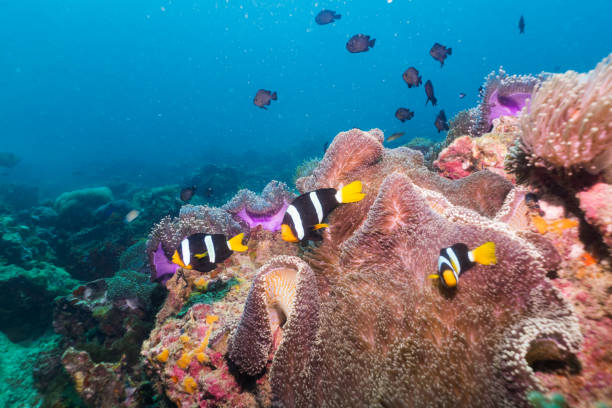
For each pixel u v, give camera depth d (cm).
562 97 202
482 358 148
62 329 528
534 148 212
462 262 174
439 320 171
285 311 231
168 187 1230
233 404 243
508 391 133
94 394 383
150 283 495
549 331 144
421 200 223
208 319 301
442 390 145
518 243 173
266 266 237
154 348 301
